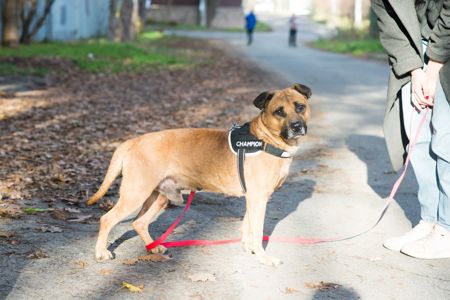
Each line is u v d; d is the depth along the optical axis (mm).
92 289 3855
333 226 5258
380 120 10641
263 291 3895
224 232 5035
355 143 8789
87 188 6293
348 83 16234
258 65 21922
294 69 20391
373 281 4102
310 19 75062
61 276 4031
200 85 15977
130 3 29781
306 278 4121
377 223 5180
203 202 5898
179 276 4102
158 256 4410
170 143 4422
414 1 4465
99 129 9617
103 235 4344
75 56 19719
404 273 4250
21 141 8484
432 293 3932
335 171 7207
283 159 4293
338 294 3881
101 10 38281
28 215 5273
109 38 29797
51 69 16797
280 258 4477
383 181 6801
